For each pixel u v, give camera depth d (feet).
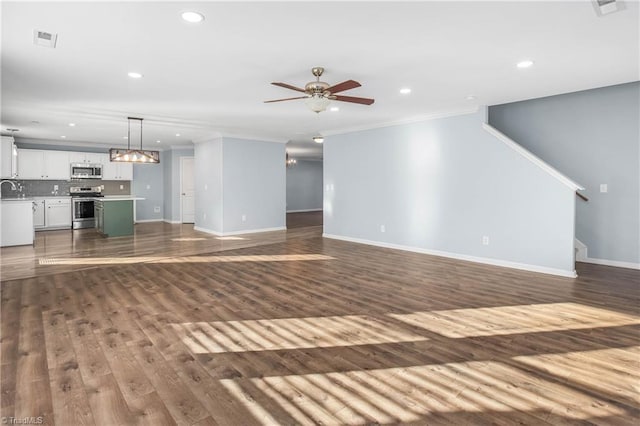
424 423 5.99
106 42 9.82
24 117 20.10
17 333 9.45
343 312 11.18
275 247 22.45
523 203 16.52
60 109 18.15
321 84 11.46
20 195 29.25
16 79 13.19
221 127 23.91
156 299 12.32
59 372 7.50
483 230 18.02
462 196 18.76
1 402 6.44
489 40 9.78
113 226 26.63
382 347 8.80
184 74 12.62
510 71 12.43
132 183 34.96
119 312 11.07
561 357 8.27
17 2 7.61
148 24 8.73
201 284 14.19
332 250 21.49
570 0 7.66
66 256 19.44
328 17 8.40
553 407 6.42
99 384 7.08
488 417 6.14
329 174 26.14
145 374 7.48
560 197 15.39
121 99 16.16
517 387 7.06
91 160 31.73
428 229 20.38
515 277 15.25
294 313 11.09
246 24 8.76
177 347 8.75
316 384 7.18
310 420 6.07
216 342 9.05
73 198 30.19
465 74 12.71
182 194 34.91
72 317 10.61
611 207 17.26
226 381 7.26
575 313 11.03
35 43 9.85
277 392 6.89
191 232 28.76
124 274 15.67
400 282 14.53
